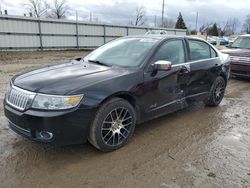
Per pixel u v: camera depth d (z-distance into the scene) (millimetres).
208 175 3131
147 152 3654
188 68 4711
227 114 5391
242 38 9984
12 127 3449
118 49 4555
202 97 5332
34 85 3281
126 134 3797
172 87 4402
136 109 3906
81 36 25531
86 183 2938
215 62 5520
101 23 26781
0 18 19766
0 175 3016
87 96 3234
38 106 3115
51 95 3105
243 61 8648
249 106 6027
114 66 4070
